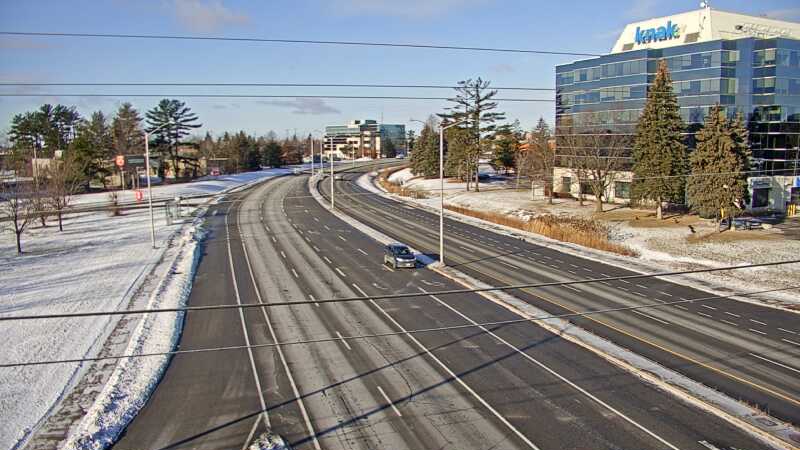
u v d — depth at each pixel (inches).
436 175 4480.8
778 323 1218.0
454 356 1018.7
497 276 1599.4
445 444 723.4
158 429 767.7
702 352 1045.8
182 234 2276.1
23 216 2106.3
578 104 3312.0
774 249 1867.6
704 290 1475.1
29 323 1187.9
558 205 2925.7
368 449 713.0
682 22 2898.6
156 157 4594.0
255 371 954.1
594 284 1529.3
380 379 921.5
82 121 4756.4
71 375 939.3
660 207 2399.1
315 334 1131.3
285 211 2947.8
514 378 925.8
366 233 2310.5
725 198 2102.6
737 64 2687.0
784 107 2674.7
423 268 1697.8
